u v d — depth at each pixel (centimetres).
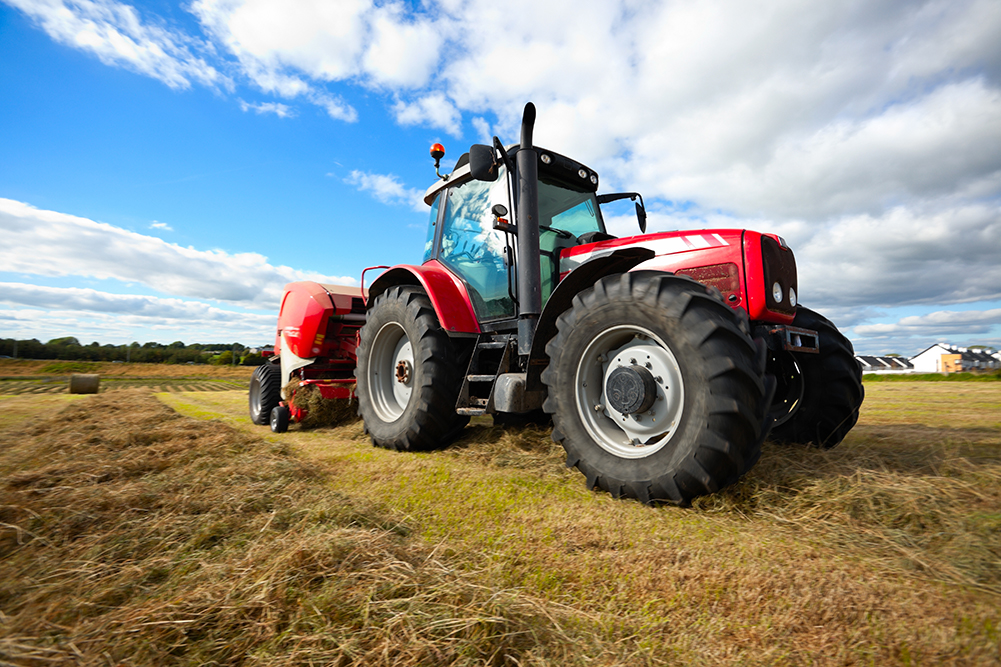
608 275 255
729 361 187
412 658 89
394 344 397
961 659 95
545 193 346
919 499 177
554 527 174
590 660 96
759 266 246
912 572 132
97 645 95
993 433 355
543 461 276
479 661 91
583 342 236
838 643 101
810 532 164
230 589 114
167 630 99
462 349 358
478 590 117
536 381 273
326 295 521
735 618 112
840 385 296
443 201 405
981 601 115
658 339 210
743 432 187
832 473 211
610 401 224
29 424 462
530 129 289
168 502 184
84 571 128
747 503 191
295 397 490
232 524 163
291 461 272
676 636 105
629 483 206
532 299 283
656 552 149
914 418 477
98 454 275
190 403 906
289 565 124
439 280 354
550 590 126
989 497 177
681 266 264
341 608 106
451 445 348
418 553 145
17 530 151
